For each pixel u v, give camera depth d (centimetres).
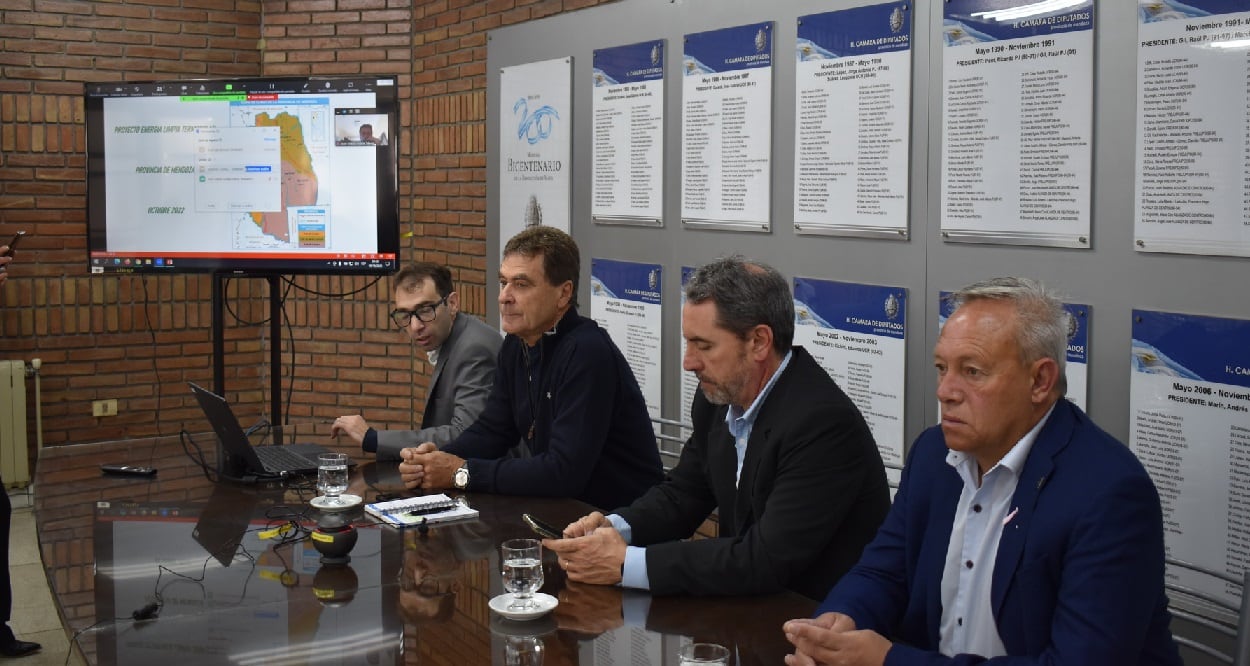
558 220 512
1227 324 262
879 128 351
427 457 286
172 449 343
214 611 199
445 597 206
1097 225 291
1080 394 296
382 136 441
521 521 258
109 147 447
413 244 633
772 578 209
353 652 179
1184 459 273
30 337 612
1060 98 296
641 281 461
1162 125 274
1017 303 177
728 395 228
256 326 656
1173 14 270
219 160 445
